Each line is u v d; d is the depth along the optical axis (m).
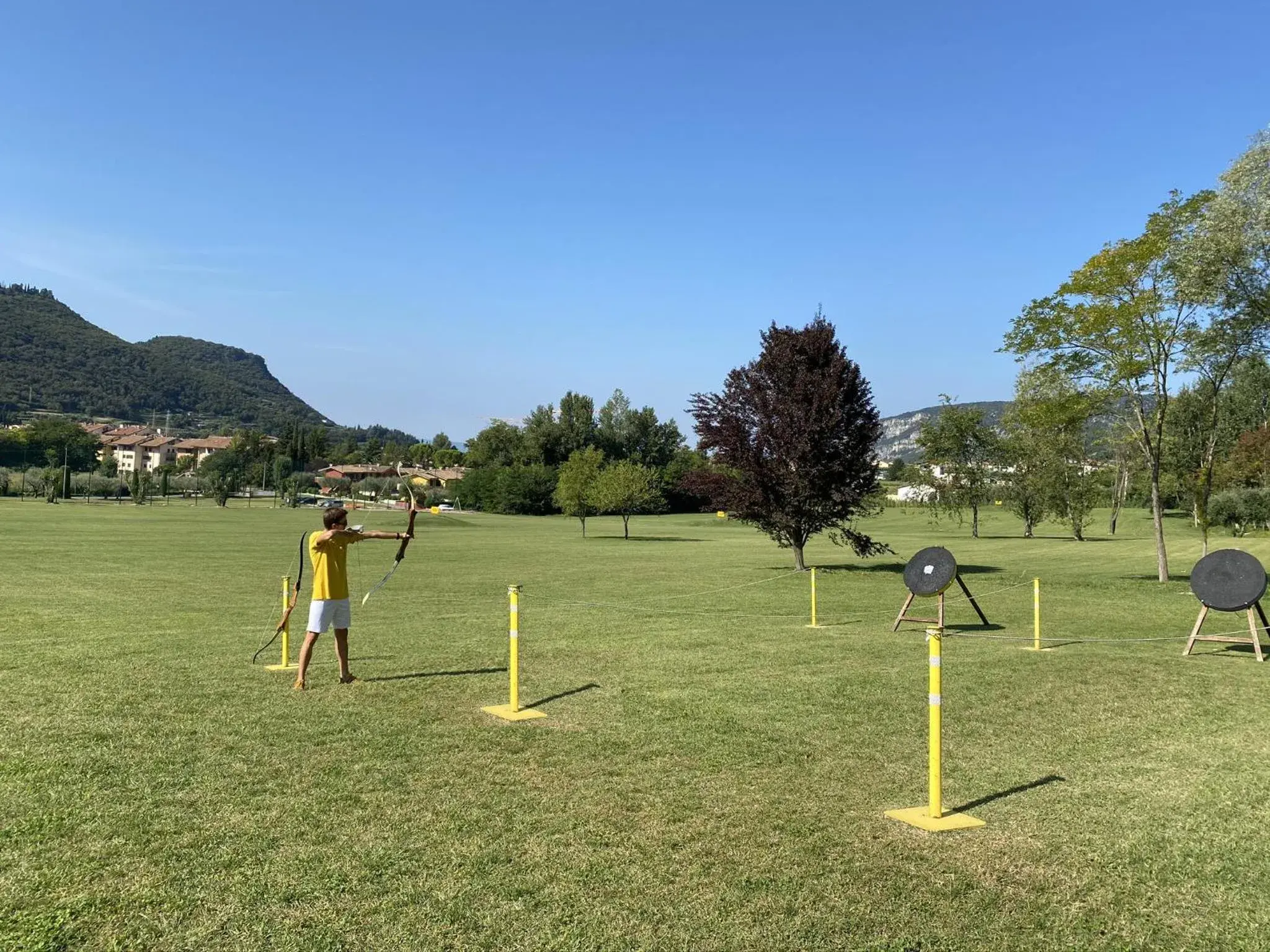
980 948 4.29
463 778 6.71
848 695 9.77
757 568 30.98
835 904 4.70
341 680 10.27
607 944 4.26
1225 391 62.53
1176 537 55.34
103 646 12.76
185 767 6.93
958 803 6.36
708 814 6.00
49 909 4.52
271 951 4.16
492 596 21.28
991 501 57.50
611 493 57.88
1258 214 22.14
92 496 104.81
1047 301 25.36
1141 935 4.43
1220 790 6.68
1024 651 13.18
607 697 9.60
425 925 4.42
